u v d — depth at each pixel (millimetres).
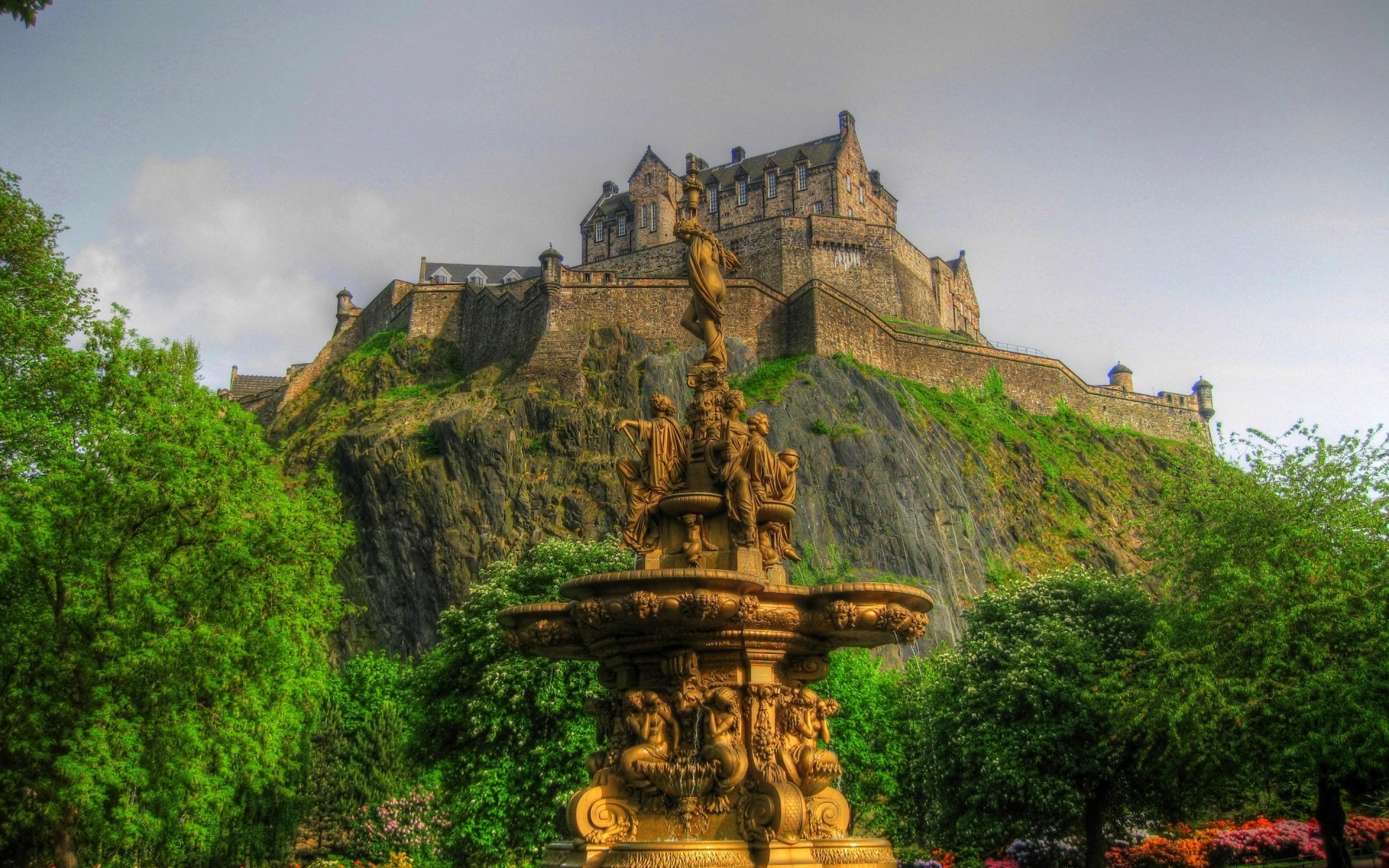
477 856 29906
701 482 11734
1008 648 30281
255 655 23797
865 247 98250
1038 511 84875
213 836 25219
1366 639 22812
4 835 22828
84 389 23359
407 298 92000
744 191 106500
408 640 69250
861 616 10766
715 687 10781
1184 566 27984
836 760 10742
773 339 84500
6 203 27266
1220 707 23062
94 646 21062
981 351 96000
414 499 72062
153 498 21641
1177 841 27156
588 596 10750
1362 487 25297
